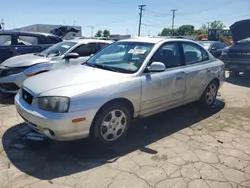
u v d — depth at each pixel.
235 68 8.88
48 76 3.64
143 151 3.43
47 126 3.01
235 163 3.18
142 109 3.82
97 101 3.18
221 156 3.34
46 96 3.09
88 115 3.12
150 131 4.11
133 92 3.56
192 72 4.56
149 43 4.20
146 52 4.00
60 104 3.01
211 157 3.31
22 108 3.32
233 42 9.52
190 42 4.80
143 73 3.77
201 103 5.19
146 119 4.65
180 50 4.51
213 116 4.91
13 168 2.95
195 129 4.24
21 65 5.87
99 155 3.29
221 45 13.44
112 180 2.77
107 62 4.19
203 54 5.09
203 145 3.65
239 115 5.00
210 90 5.26
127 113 3.63
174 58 4.37
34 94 3.22
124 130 3.66
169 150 3.47
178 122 4.54
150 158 3.25
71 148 3.44
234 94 6.77
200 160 3.22
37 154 3.27
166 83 4.04
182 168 3.03
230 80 9.02
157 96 3.96
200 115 4.95
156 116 4.82
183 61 4.52
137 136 3.91
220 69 5.34
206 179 2.83
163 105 4.17
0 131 3.96
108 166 3.04
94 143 3.55
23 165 3.02
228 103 5.86
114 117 3.47
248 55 8.47
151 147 3.55
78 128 3.09
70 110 3.01
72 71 3.80
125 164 3.09
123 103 3.55
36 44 8.38
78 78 3.44
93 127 3.28
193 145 3.64
